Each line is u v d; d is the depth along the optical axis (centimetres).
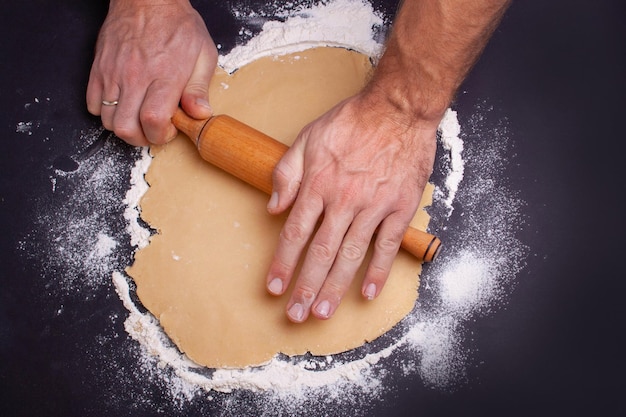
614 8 84
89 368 71
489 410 70
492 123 79
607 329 72
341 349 69
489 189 76
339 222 65
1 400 71
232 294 70
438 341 71
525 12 84
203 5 83
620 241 75
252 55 79
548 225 75
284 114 75
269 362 69
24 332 73
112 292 73
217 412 70
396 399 70
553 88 81
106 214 75
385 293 70
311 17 82
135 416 70
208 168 74
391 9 82
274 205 67
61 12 84
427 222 73
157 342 71
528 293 73
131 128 72
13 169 78
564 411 70
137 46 73
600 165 77
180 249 71
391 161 66
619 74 81
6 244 75
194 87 73
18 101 80
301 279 65
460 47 62
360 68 77
